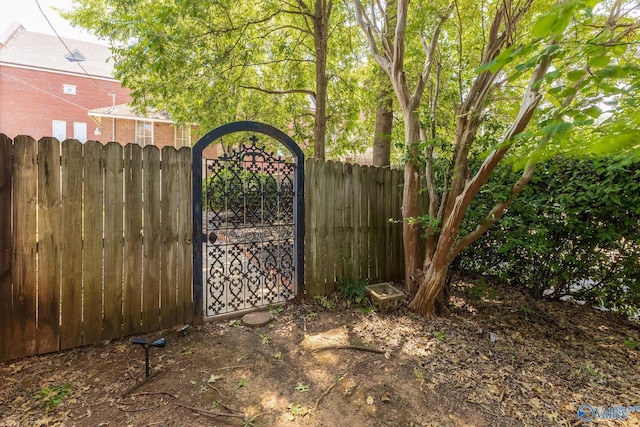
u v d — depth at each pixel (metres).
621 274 3.40
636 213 3.16
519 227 3.79
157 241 2.83
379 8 4.01
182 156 2.92
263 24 6.51
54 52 16.58
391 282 4.39
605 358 2.77
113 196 2.63
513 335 3.14
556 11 1.11
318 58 6.11
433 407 2.01
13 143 2.28
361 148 9.17
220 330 2.95
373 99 6.19
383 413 1.95
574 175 3.46
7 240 2.28
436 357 2.61
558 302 3.98
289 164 3.56
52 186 2.40
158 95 6.27
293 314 3.33
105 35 5.04
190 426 1.79
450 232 3.22
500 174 3.51
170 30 4.75
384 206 4.30
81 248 2.52
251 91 8.00
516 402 2.11
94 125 16.17
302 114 8.68
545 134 1.34
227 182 3.24
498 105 3.96
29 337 2.37
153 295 2.83
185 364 2.39
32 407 1.87
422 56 4.30
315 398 2.07
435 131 3.73
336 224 3.85
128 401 1.96
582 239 3.59
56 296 2.45
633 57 1.97
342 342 2.79
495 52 3.21
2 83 14.36
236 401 2.02
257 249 3.51
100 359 2.40
